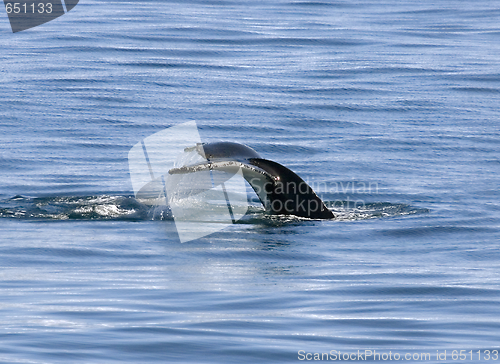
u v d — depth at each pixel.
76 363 22.52
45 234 39.06
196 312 27.61
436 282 31.73
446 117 73.56
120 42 105.50
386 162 58.28
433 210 45.34
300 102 78.19
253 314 27.47
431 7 144.25
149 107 75.31
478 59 100.06
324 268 33.81
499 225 42.00
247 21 123.31
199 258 35.19
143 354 23.45
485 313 27.94
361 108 76.44
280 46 106.44
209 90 82.62
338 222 42.38
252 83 86.06
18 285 30.72
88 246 36.94
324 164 57.69
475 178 53.75
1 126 67.75
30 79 84.94
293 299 29.34
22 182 51.47
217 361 23.09
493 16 134.50
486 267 34.19
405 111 75.62
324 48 105.94
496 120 72.50
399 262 35.00
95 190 49.47
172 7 135.25
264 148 62.56
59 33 111.12
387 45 108.38
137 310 27.67
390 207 46.09
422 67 94.94
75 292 29.86
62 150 60.75
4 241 37.59
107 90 81.31
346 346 24.56
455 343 24.88
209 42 106.94
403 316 27.58
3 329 25.38
